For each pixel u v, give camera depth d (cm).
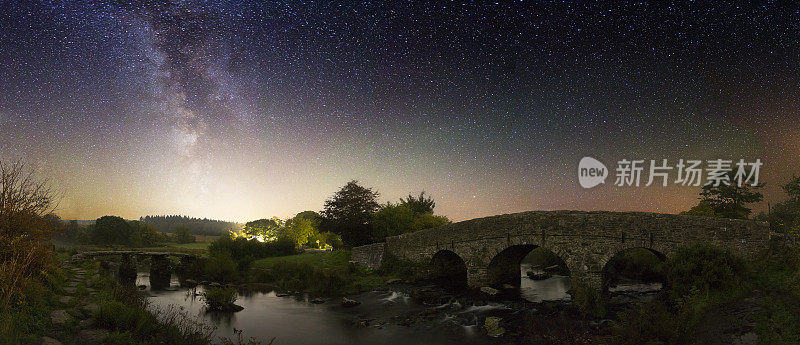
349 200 4428
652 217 2230
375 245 3588
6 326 916
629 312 1825
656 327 1474
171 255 4119
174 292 2850
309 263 3872
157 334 1277
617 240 2303
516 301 2423
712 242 2077
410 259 3319
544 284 3039
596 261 2347
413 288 2878
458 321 2017
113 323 1230
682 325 1457
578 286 2369
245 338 1698
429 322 2003
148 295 2695
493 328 1833
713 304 1611
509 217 2673
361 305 2402
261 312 2219
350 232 4384
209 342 1388
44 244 1580
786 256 1838
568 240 2438
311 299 2580
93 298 1528
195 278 3594
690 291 1714
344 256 4075
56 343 980
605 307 2128
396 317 2108
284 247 4716
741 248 2017
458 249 2952
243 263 3831
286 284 3031
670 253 2164
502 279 3056
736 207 3653
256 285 3147
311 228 6906
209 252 4272
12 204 1380
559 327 1833
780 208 3578
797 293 1495
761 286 1667
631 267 3369
